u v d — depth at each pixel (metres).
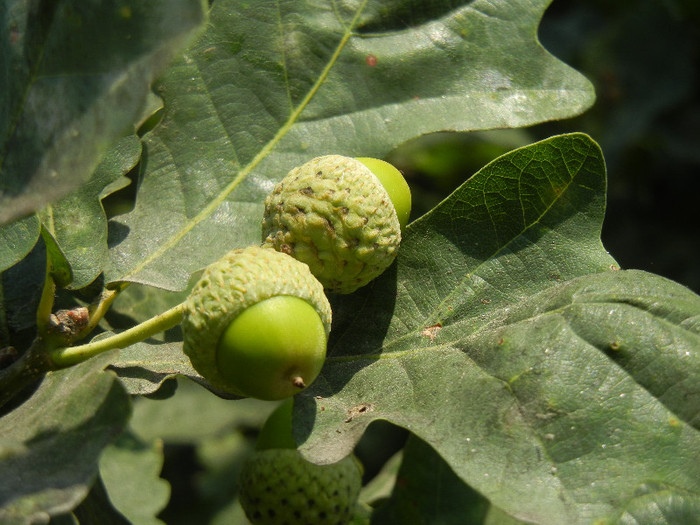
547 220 0.12
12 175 0.10
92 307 0.12
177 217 0.13
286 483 0.13
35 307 0.13
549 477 0.10
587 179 0.12
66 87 0.10
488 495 0.10
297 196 0.12
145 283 0.12
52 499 0.09
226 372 0.11
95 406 0.10
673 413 0.10
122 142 0.13
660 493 0.10
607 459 0.10
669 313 0.11
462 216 0.12
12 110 0.10
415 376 0.11
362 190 0.12
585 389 0.10
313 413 0.11
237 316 0.11
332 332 0.12
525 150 0.12
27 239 0.12
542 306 0.11
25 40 0.10
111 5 0.09
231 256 0.11
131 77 0.09
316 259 0.11
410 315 0.12
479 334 0.12
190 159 0.13
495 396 0.11
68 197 0.12
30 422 0.10
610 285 0.11
